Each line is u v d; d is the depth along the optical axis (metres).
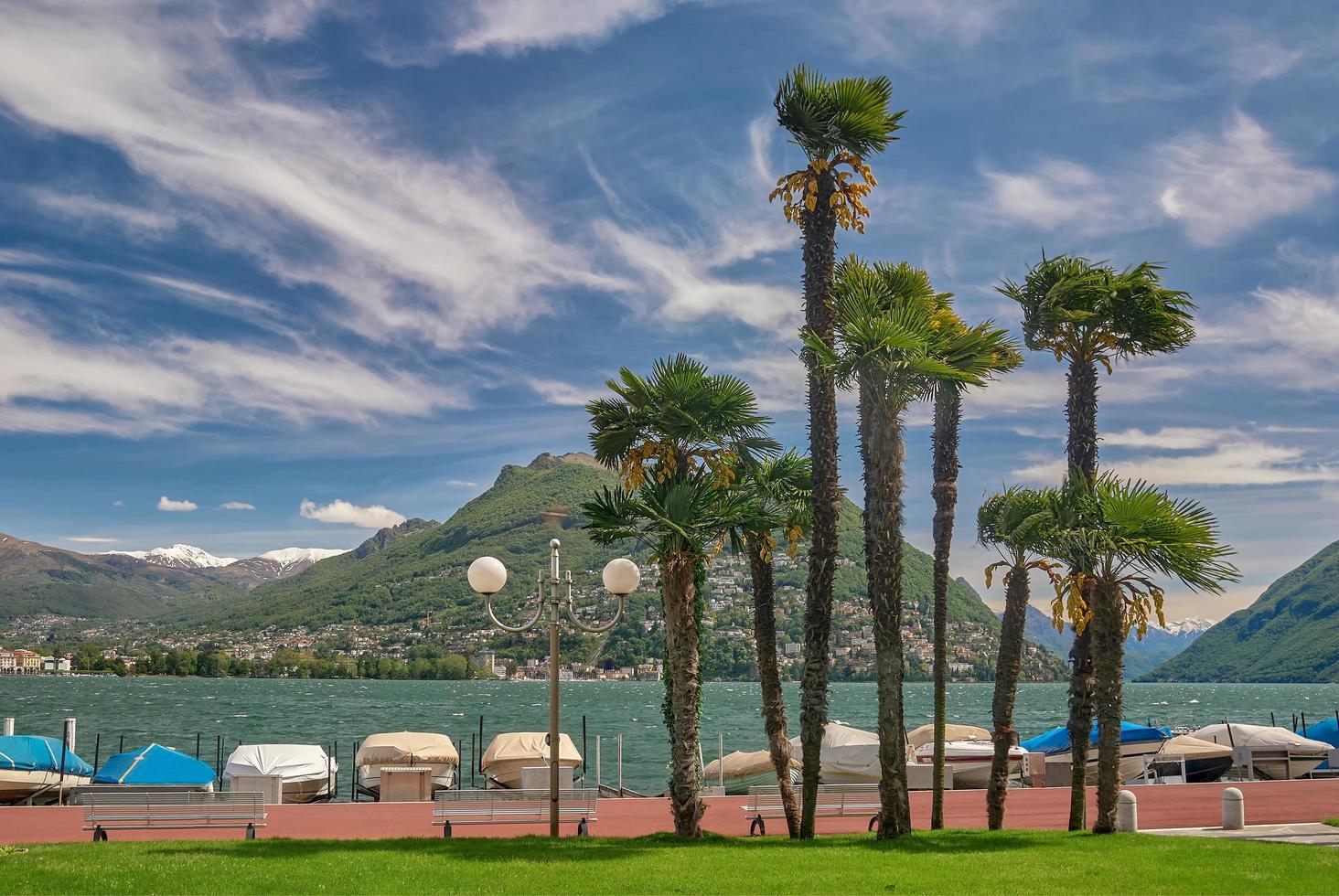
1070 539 20.17
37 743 36.09
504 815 24.86
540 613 21.94
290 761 40.81
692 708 21.67
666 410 21.11
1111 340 22.09
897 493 20.81
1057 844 19.39
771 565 23.05
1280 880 15.09
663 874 15.76
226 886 14.52
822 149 21.70
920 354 20.33
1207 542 18.97
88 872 15.28
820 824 26.66
